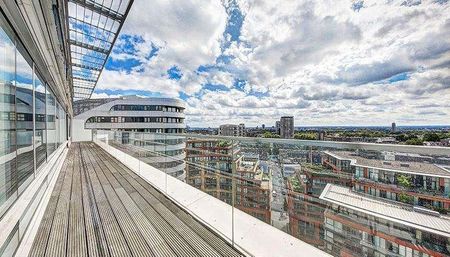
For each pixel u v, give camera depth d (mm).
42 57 3088
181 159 3180
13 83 2086
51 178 3758
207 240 1982
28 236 1996
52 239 2000
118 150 7277
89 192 3408
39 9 2125
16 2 1766
